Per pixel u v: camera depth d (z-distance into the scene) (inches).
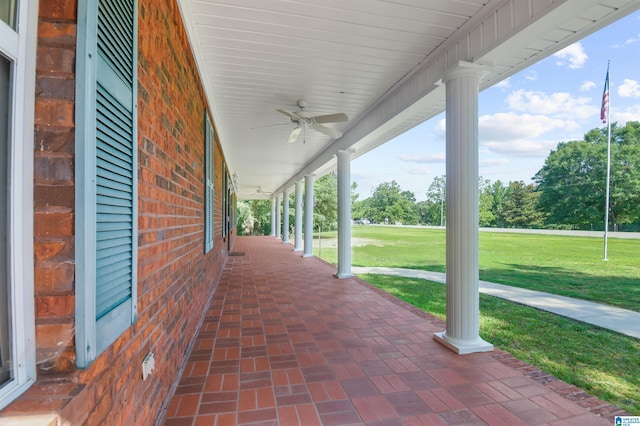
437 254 550.6
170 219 83.9
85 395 36.5
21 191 33.2
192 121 121.5
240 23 112.5
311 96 180.5
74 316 36.3
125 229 50.2
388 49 131.0
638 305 197.5
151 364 62.8
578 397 88.4
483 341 121.3
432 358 112.3
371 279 282.7
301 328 142.5
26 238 33.9
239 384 93.7
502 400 86.6
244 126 238.1
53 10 36.3
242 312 166.6
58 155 36.2
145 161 62.8
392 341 127.6
